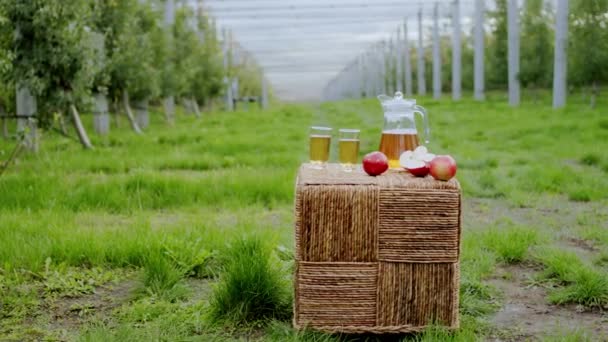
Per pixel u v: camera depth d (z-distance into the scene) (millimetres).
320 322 2840
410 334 2902
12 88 9641
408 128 3164
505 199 6434
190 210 5844
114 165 8336
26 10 8984
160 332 2932
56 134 13664
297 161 8641
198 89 26031
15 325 3080
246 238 3941
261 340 2889
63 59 9445
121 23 13711
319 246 2809
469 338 2773
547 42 21359
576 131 11547
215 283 3695
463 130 13219
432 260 2814
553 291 3498
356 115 20562
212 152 10172
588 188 6457
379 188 2797
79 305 3340
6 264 3820
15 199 5844
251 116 21484
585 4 16531
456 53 28234
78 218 5367
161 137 12398
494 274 3893
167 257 3971
